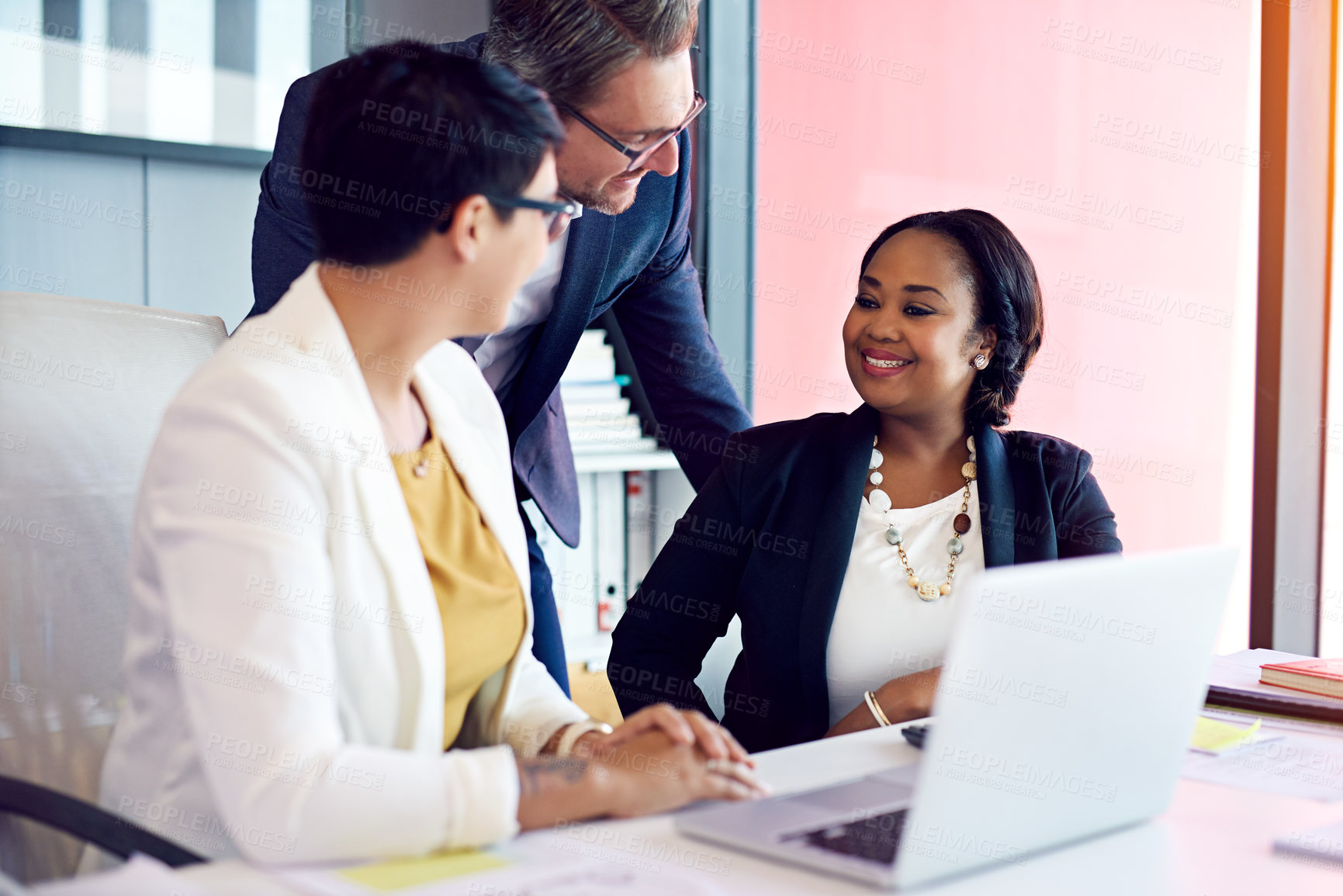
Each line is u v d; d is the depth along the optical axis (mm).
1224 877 872
